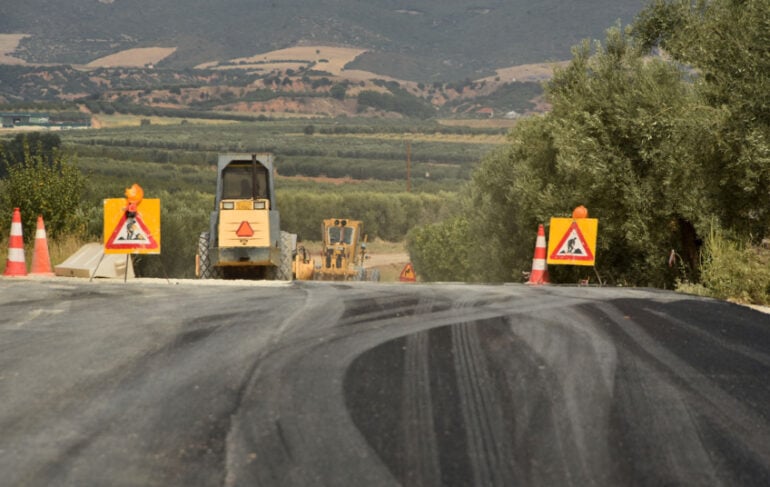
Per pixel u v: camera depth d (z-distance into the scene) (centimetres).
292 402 1984
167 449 1680
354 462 1614
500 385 2136
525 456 1658
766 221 5031
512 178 8225
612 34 5791
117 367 2311
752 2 4750
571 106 5728
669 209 5119
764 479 1574
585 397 2045
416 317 3061
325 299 3500
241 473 1559
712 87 4897
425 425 1825
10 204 7212
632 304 3400
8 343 2612
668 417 1909
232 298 3519
